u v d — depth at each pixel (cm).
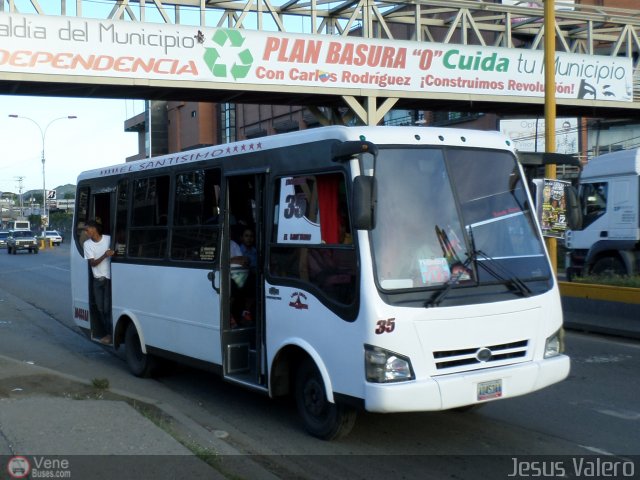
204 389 898
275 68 1861
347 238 602
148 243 922
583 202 1742
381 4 2152
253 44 1830
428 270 595
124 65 1691
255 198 735
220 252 765
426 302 581
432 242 606
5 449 564
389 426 708
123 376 981
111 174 1040
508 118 3144
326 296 617
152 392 884
